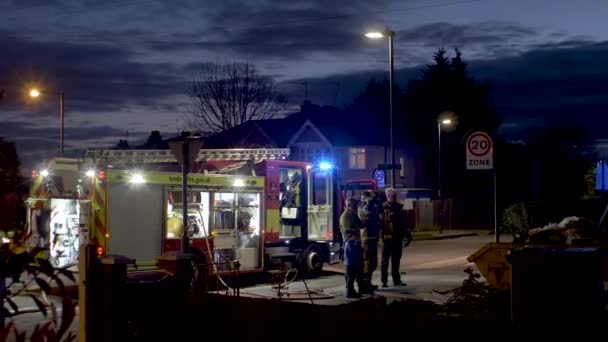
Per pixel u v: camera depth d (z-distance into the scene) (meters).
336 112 57.62
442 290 14.12
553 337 5.71
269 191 17.88
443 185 65.50
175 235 16.20
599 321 6.18
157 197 16.03
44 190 15.61
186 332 7.35
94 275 7.00
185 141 13.90
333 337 6.32
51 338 4.25
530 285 6.27
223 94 49.12
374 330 6.04
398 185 55.38
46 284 4.21
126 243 15.55
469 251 26.73
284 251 18.28
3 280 4.38
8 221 4.62
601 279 6.32
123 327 7.02
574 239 10.62
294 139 52.22
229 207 17.11
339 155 52.00
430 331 5.77
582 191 60.94
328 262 19.06
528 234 12.85
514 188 62.81
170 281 7.42
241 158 18.09
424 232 42.25
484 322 5.64
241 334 7.03
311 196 18.94
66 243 15.26
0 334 4.40
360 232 14.25
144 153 16.80
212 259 16.55
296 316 6.61
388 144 54.03
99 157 16.41
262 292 15.66
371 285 14.33
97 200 15.28
